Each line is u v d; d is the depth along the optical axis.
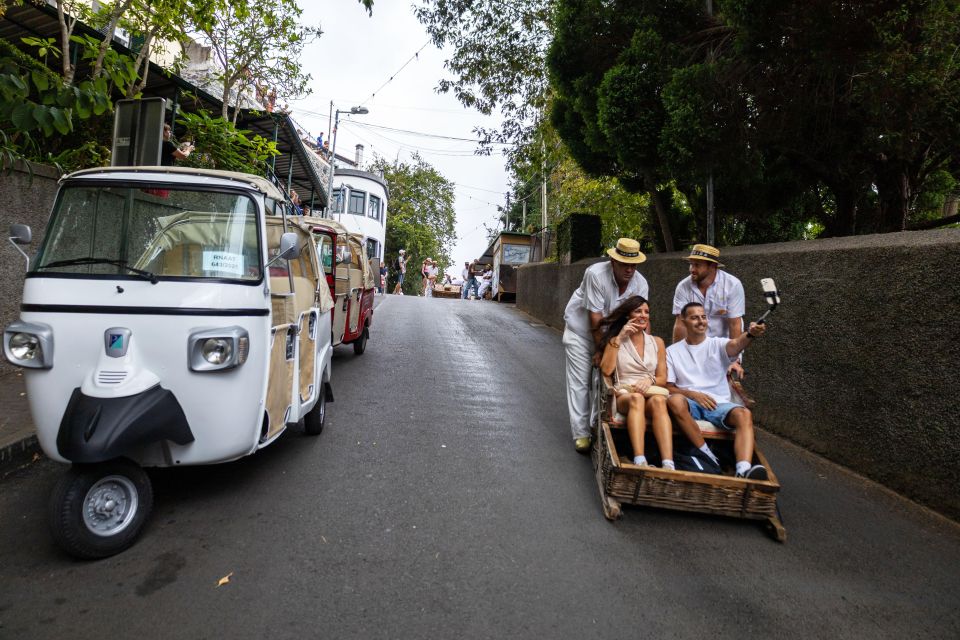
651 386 4.58
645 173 10.24
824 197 12.18
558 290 15.99
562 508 4.33
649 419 4.59
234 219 4.03
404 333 12.80
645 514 4.31
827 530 4.18
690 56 8.71
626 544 3.83
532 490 4.62
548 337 13.84
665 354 4.88
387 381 8.09
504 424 6.37
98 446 3.17
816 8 6.32
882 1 6.00
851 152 8.98
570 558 3.60
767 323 6.64
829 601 3.28
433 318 16.14
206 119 9.14
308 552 3.50
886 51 6.21
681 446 4.67
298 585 3.15
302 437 5.58
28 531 3.63
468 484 4.66
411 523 3.95
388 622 2.87
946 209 13.30
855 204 10.30
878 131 7.86
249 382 3.82
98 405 3.30
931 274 4.62
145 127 6.22
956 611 3.24
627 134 8.92
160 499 4.12
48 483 4.34
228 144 9.61
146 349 3.54
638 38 8.82
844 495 4.81
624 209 17.45
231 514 3.93
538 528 3.98
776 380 6.46
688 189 11.23
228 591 3.06
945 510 4.43
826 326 5.74
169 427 3.49
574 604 3.12
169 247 3.88
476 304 23.25
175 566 3.28
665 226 11.91
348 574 3.28
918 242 4.80
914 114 6.65
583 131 10.65
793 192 11.02
